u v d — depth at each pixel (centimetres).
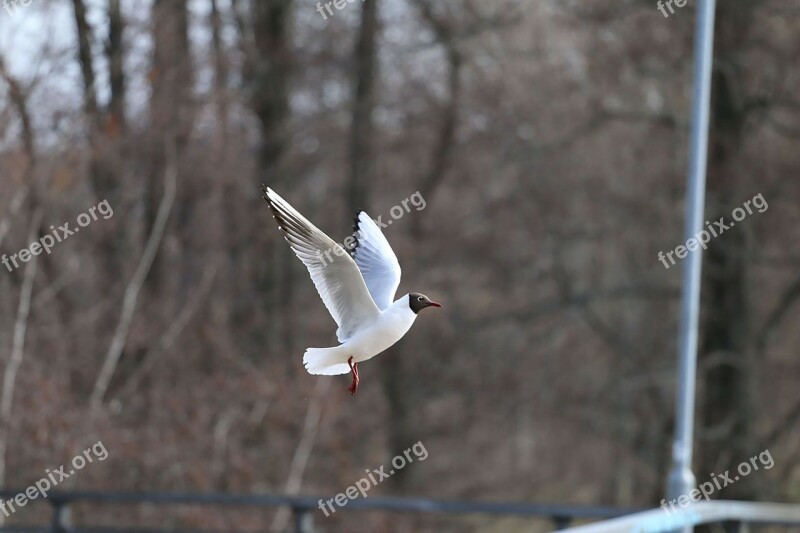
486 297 2817
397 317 780
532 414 2912
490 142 2677
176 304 2180
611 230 2648
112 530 1347
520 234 2734
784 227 2302
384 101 2681
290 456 1992
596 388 2830
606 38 2352
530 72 2597
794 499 2364
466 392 2803
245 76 2389
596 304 3017
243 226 2320
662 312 2716
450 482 2892
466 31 2591
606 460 3022
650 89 2580
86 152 1900
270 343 2278
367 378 2480
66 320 2031
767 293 2509
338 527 2041
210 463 1900
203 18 2295
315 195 2728
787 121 2341
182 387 1975
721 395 2302
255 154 2442
